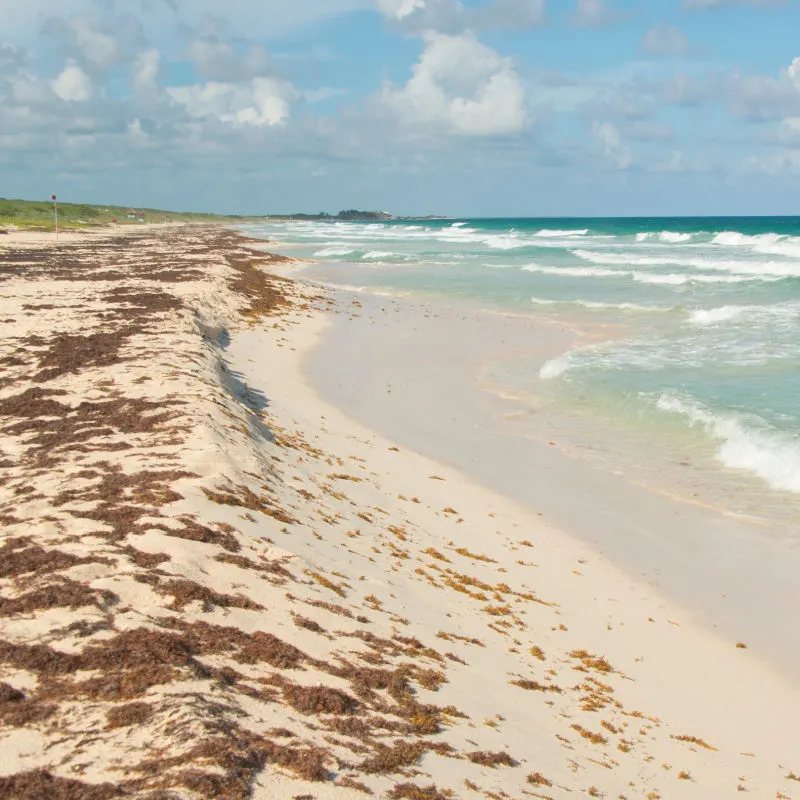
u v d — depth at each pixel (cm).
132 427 1310
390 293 4278
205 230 12912
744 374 2231
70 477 1063
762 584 1152
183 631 677
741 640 1009
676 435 1794
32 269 4112
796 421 1761
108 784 470
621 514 1395
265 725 568
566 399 2091
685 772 722
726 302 3625
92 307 2639
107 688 570
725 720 840
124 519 909
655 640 997
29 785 462
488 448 1733
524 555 1221
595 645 966
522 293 4159
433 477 1541
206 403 1468
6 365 1805
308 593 841
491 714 723
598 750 725
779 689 904
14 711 533
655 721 816
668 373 2281
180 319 2423
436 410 2011
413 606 930
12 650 604
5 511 938
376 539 1138
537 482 1541
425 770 580
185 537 877
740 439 1688
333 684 667
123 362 1811
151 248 6462
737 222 16925
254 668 654
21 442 1254
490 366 2484
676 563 1217
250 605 765
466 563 1151
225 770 494
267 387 2083
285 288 4003
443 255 6988
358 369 2434
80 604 684
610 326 3128
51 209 13788
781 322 3058
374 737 602
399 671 735
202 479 1067
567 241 8819
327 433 1739
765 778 738
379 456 1631
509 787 598
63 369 1742
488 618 973
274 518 1038
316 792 504
